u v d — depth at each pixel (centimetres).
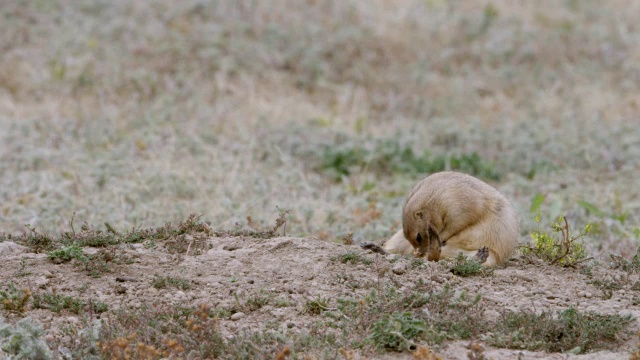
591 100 5538
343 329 1900
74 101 5072
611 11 7044
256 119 4925
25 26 5934
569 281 2338
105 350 1728
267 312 2030
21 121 4650
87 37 5844
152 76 5378
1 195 3612
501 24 6731
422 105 5538
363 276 2234
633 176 4216
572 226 3328
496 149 4675
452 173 2588
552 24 6762
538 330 1927
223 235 2533
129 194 3616
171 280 2159
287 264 2306
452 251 2522
